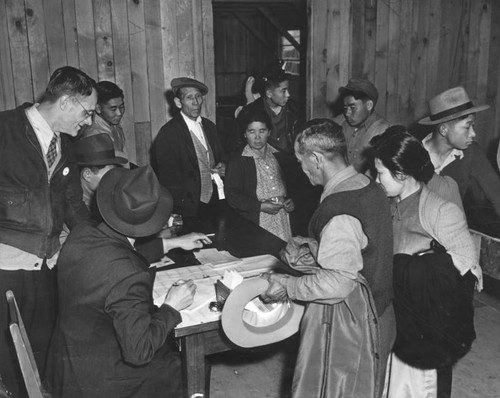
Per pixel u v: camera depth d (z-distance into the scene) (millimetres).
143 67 4824
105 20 4637
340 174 2232
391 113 5738
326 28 5324
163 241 2836
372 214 2182
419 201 2496
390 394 2676
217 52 9273
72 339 2062
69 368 2074
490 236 3705
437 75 5797
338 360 2246
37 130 2775
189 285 2307
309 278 2170
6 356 2879
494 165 5645
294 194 5012
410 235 2520
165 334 2098
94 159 3064
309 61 5352
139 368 2172
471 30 5805
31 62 4488
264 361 3635
